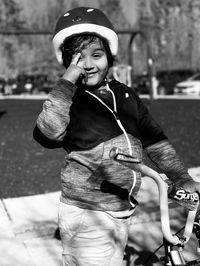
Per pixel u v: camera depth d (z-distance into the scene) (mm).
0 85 38438
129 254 3686
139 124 2227
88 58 2084
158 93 27875
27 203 5109
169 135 9609
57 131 1996
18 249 4023
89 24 2053
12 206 5016
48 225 4355
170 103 18844
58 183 5980
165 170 2232
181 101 20062
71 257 2199
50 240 4207
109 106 2141
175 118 12898
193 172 5992
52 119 1970
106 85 2197
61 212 2178
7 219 4629
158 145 2238
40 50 50125
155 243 3953
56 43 2127
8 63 52594
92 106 2107
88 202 2107
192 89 26547
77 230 2135
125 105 2184
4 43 53094
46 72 46625
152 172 1817
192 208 1861
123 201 2133
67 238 2178
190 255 3650
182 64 48844
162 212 1811
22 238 4238
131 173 2113
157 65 48375
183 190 1864
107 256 2158
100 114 2104
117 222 2145
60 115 1976
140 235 4145
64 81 1989
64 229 2170
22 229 4344
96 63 2096
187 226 1892
